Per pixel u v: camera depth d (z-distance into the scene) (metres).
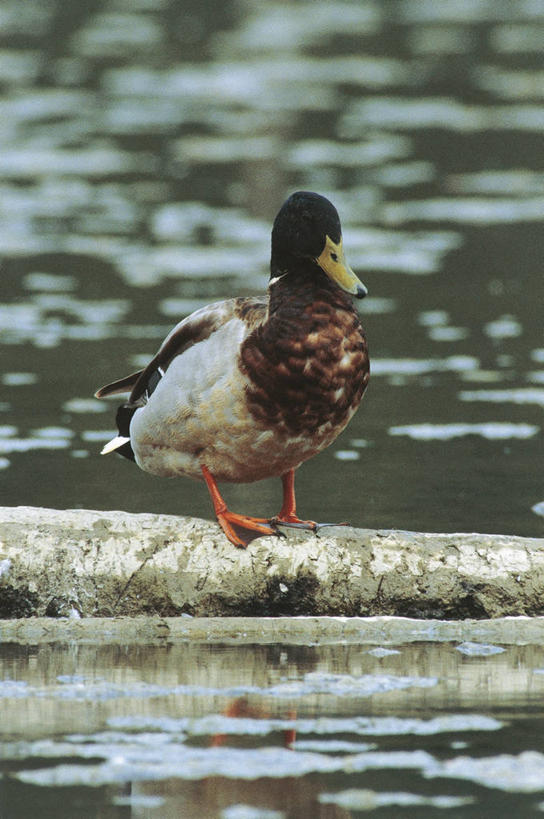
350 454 13.58
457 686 7.88
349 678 8.03
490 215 26.05
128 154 31.11
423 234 24.58
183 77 39.91
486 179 28.98
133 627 9.16
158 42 45.41
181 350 9.44
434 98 37.16
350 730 7.09
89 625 9.18
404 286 21.22
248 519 9.62
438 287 21.12
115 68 41.03
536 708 7.45
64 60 42.22
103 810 6.15
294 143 32.22
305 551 9.52
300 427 9.08
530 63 41.78
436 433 14.26
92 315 19.28
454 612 9.46
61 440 14.02
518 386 16.08
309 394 8.97
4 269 22.08
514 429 14.39
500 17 50.62
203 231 24.83
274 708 7.45
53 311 19.48
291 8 52.66
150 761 6.65
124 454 10.35
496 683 7.95
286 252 9.14
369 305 20.12
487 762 6.64
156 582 9.45
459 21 49.72
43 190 27.88
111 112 35.44
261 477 9.59
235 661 8.46
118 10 52.19
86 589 9.45
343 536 9.62
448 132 33.31
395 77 39.94
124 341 17.88
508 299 20.45
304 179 28.64
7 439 13.99
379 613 9.46
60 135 32.88
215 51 43.78
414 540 9.62
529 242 24.08
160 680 8.02
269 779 6.44
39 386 15.95
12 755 6.73
